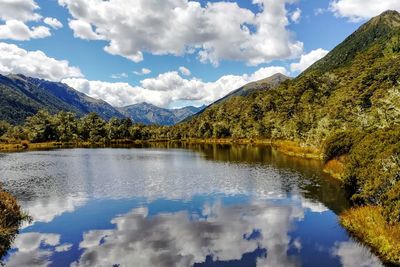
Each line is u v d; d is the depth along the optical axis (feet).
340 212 110.73
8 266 71.10
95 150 412.57
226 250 79.56
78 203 124.77
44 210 115.03
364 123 241.14
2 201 101.19
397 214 77.20
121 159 286.25
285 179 173.27
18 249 80.64
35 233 91.91
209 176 185.88
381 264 69.97
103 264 71.87
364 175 110.93
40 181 171.53
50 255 76.89
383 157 102.89
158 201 128.06
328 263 71.41
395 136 115.96
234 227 96.84
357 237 87.20
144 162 261.24
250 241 85.56
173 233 91.71
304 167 218.59
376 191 95.86
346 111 413.59
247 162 253.44
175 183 165.07
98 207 119.03
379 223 82.33
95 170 212.64
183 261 73.05
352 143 180.14
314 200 127.44
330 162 198.29
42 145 518.78
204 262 72.64
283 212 111.96
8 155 334.24
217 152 361.71
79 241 85.81
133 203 124.88
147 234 91.04
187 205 122.01
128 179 177.37
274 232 92.17
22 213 107.45
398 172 92.32
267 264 70.85
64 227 97.19
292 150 331.77
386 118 207.82
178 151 384.27
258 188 150.92
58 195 138.31
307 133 362.12
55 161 271.69
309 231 92.73
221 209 116.26
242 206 120.16
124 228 96.02
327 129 309.83
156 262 73.00
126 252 78.38
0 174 195.21
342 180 150.30
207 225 98.68
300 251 78.59
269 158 281.95
